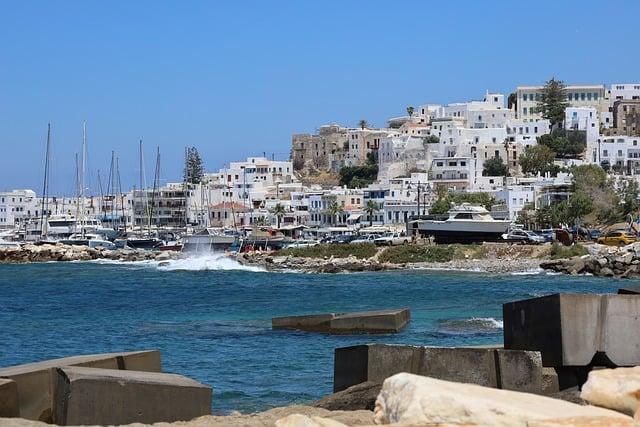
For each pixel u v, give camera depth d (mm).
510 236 142625
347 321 49938
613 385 14609
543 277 108938
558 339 23547
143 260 163125
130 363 26625
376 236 177500
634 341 23469
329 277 115125
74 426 20203
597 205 195500
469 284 98625
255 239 182875
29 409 22844
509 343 25859
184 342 48719
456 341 45062
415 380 13906
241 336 50500
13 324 61656
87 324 61094
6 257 165000
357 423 21156
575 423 12719
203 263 139000
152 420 22250
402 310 51656
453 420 13125
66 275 126938
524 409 13195
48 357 43969
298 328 52062
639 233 154625
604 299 23531
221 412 28875
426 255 131750
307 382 35062
